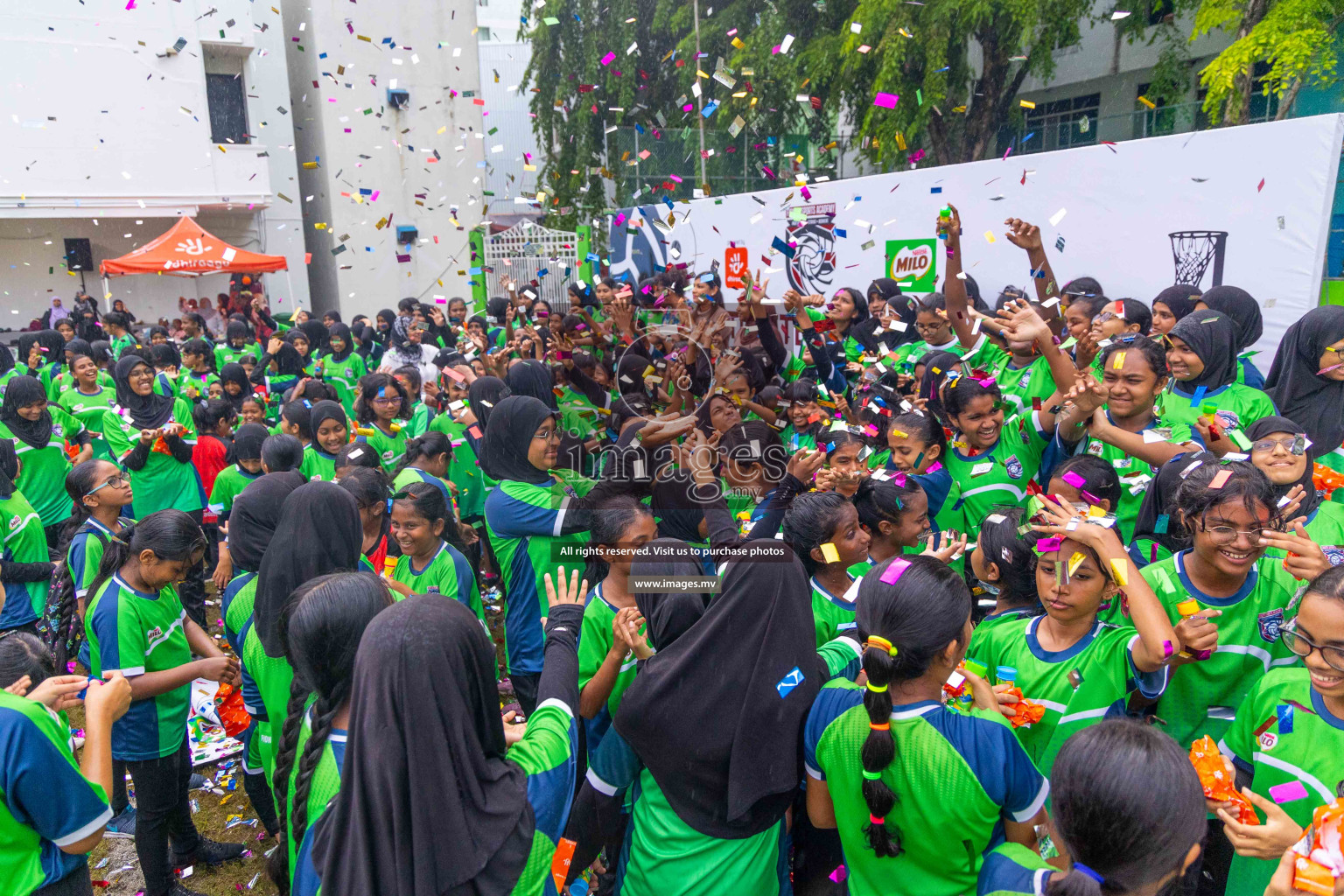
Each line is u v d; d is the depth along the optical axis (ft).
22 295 58.65
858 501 10.05
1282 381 13.19
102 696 7.86
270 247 63.98
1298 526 7.97
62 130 53.83
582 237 43.06
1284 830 5.76
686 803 7.16
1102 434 11.17
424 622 5.15
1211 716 8.18
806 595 7.33
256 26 60.13
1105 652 7.60
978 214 22.98
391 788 4.85
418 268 62.28
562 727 6.42
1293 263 16.98
